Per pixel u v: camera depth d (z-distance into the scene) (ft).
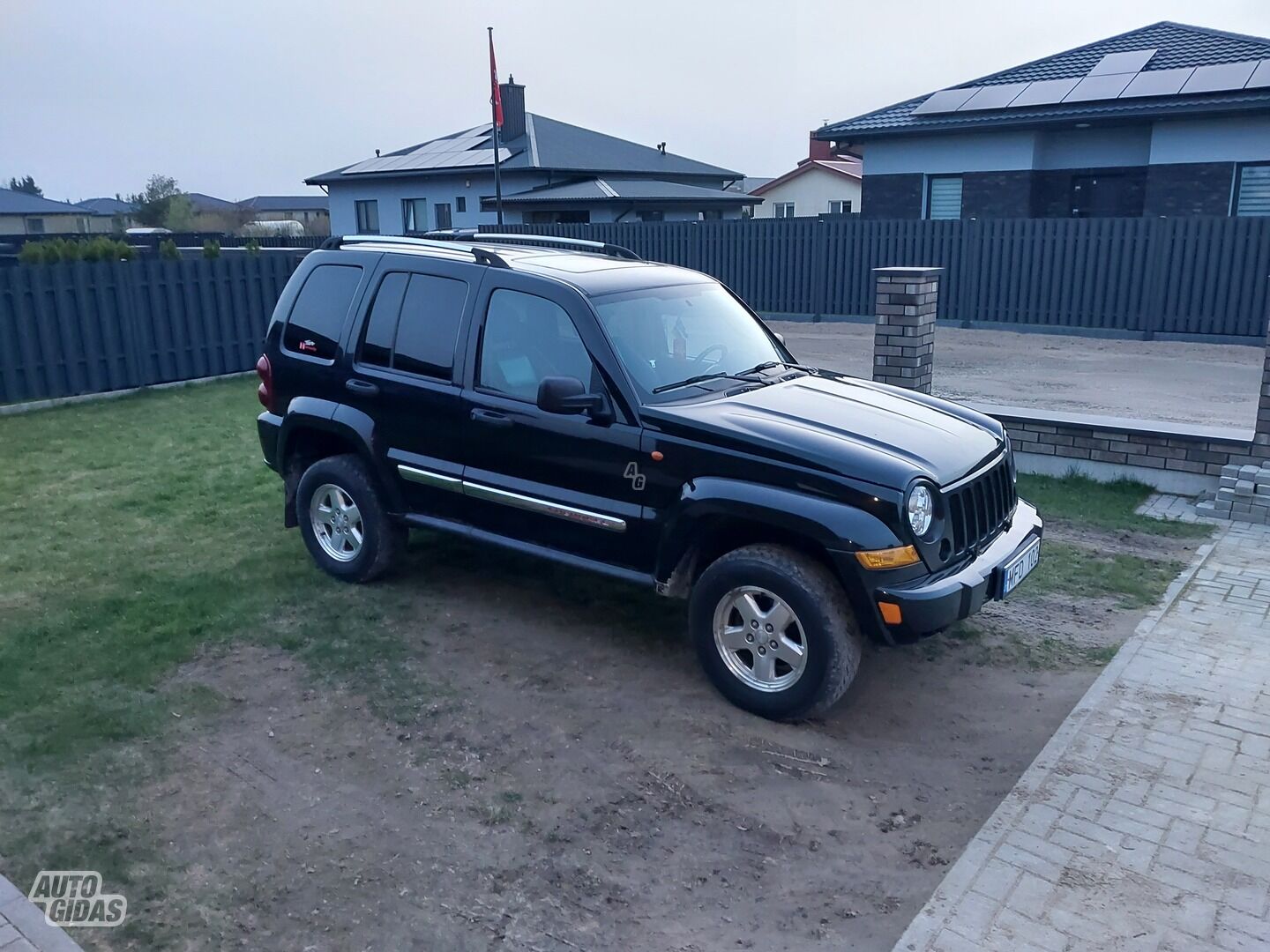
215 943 10.73
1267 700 15.65
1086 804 12.99
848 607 14.73
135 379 46.01
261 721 15.33
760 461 14.96
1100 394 41.47
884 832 12.84
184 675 16.75
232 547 23.06
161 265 46.50
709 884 11.82
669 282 19.39
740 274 73.82
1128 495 26.84
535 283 17.67
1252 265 53.11
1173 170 68.80
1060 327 60.29
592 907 11.40
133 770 13.93
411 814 13.06
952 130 76.59
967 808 13.34
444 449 18.48
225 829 12.70
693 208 113.91
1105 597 20.16
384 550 20.03
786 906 11.46
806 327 67.92
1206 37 75.92
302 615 19.20
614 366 16.40
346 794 13.50
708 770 14.16
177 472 30.14
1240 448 25.48
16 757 14.14
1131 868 11.70
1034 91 75.41
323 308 20.54
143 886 11.61
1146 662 16.97
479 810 13.17
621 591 20.66
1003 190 77.10
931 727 15.39
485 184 112.68
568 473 16.88
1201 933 10.62
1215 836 12.30
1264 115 64.54
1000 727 15.40
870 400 17.80
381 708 15.76
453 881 11.80
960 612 14.61
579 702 16.07
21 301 41.42
